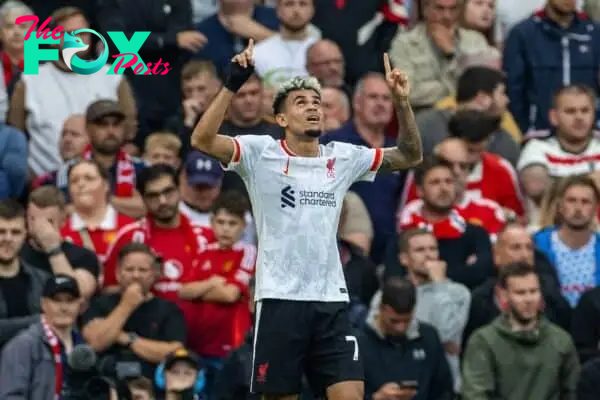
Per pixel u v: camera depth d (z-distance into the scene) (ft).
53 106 123.24
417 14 137.49
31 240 107.86
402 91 78.84
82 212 111.04
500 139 124.88
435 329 104.01
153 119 127.85
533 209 121.49
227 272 109.81
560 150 123.75
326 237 77.92
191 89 125.08
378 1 136.15
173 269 110.11
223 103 76.89
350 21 135.13
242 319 108.78
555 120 124.16
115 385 97.40
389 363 102.06
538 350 103.81
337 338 77.56
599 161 123.13
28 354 99.96
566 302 109.40
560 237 115.14
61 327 101.04
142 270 105.29
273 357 77.46
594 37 134.41
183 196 114.11
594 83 133.90
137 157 122.93
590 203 114.21
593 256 114.52
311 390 87.04
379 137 121.49
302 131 77.82
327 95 122.52
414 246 108.47
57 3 130.21
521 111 133.59
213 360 108.47
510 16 141.69
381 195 119.44
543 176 121.19
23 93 123.24
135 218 112.37
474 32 134.62
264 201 77.77
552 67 133.39
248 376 99.71
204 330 108.37
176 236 111.55
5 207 104.12
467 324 108.06
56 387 100.01
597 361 102.27
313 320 77.51
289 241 77.56
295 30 130.11
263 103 121.49
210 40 131.34
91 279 106.11
